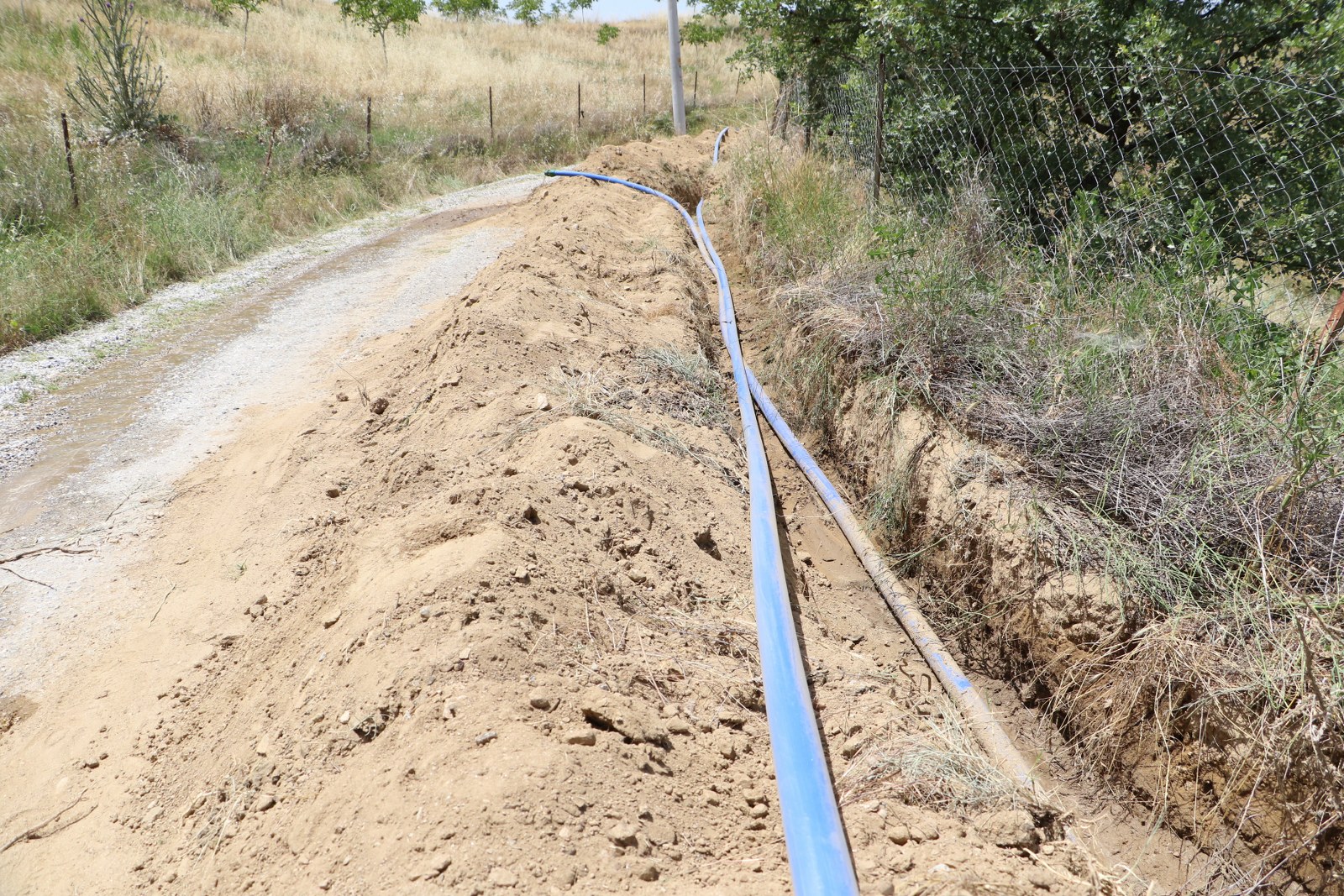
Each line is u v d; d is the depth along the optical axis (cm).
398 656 246
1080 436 362
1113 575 318
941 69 573
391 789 210
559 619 268
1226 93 430
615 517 336
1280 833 258
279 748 244
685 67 3089
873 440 452
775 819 227
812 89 963
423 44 2734
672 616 304
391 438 450
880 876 201
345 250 948
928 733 277
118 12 1176
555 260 605
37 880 243
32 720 305
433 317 625
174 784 264
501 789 199
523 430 401
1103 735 305
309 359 612
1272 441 317
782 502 459
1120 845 281
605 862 191
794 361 551
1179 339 367
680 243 778
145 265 811
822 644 335
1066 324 407
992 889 198
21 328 649
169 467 471
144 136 1130
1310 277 412
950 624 374
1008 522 353
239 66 1892
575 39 3609
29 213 854
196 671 314
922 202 584
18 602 364
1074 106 505
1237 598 288
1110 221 439
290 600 327
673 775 228
